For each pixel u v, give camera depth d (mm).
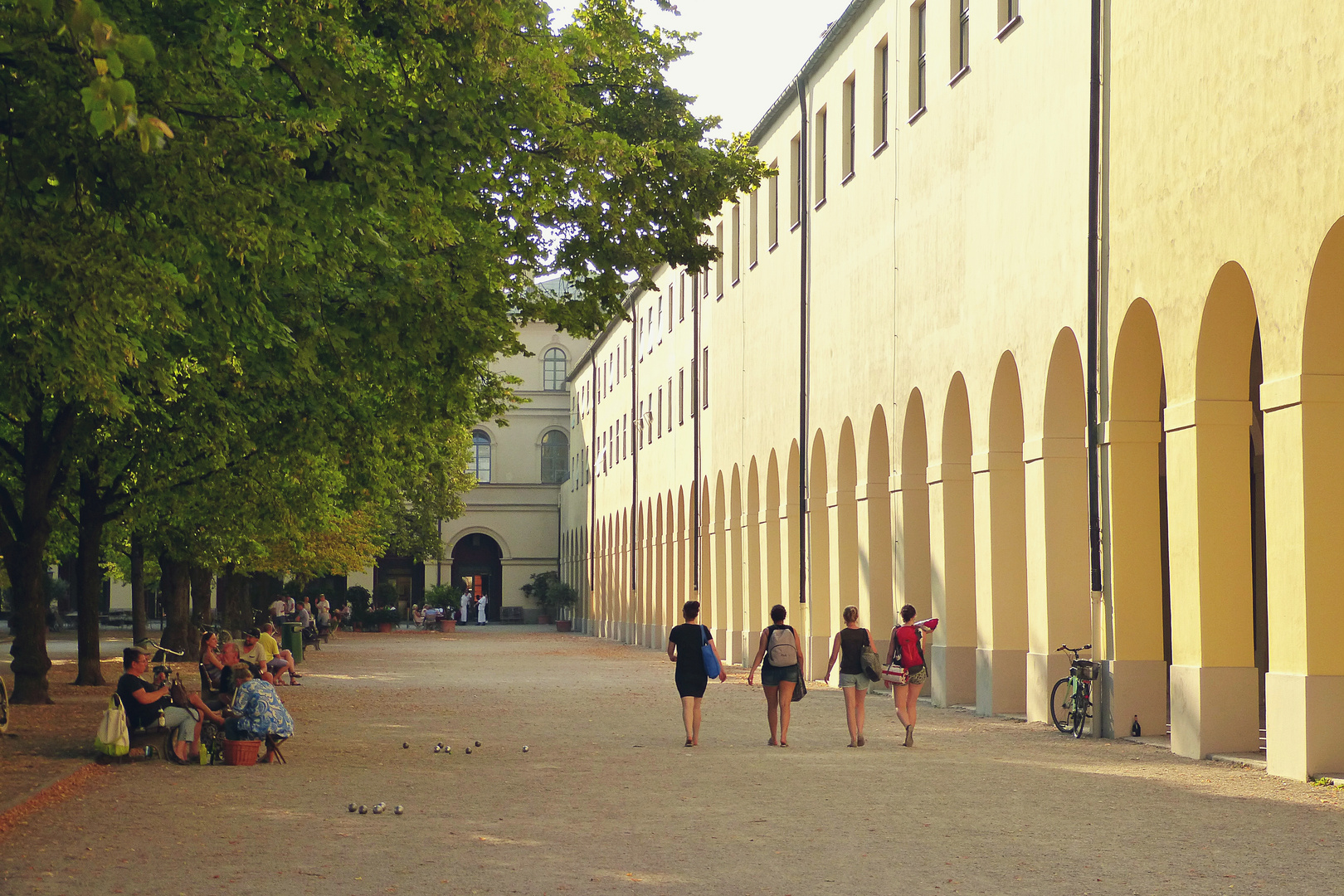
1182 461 17219
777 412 37844
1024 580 23375
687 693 18938
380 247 14812
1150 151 18016
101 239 10594
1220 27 16188
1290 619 14875
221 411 20203
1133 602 19359
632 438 63469
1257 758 16266
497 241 20422
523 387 93312
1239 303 16516
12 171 10703
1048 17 21359
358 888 9070
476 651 54688
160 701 16703
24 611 24438
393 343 19609
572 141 16672
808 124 35219
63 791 13914
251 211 11227
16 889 8977
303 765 16484
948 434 25609
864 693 18875
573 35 20531
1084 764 16391
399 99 14188
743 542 41062
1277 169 14961
